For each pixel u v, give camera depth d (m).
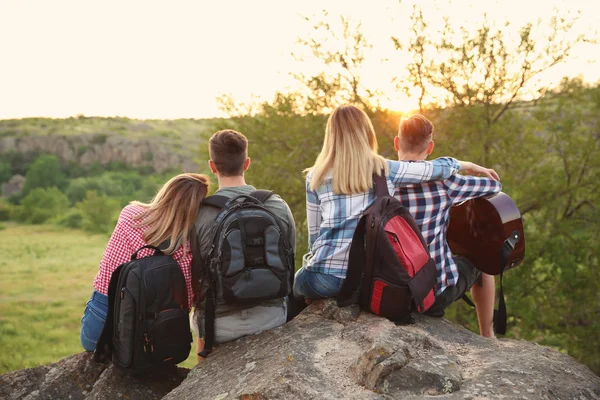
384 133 11.66
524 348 2.97
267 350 2.90
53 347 30.17
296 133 11.73
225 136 3.21
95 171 154.88
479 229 3.37
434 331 3.05
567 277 10.60
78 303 41.88
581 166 11.39
